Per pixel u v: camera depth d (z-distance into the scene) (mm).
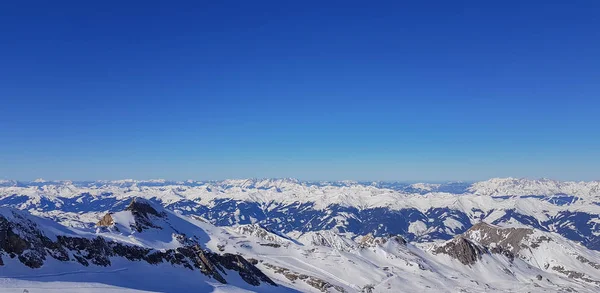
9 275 108938
